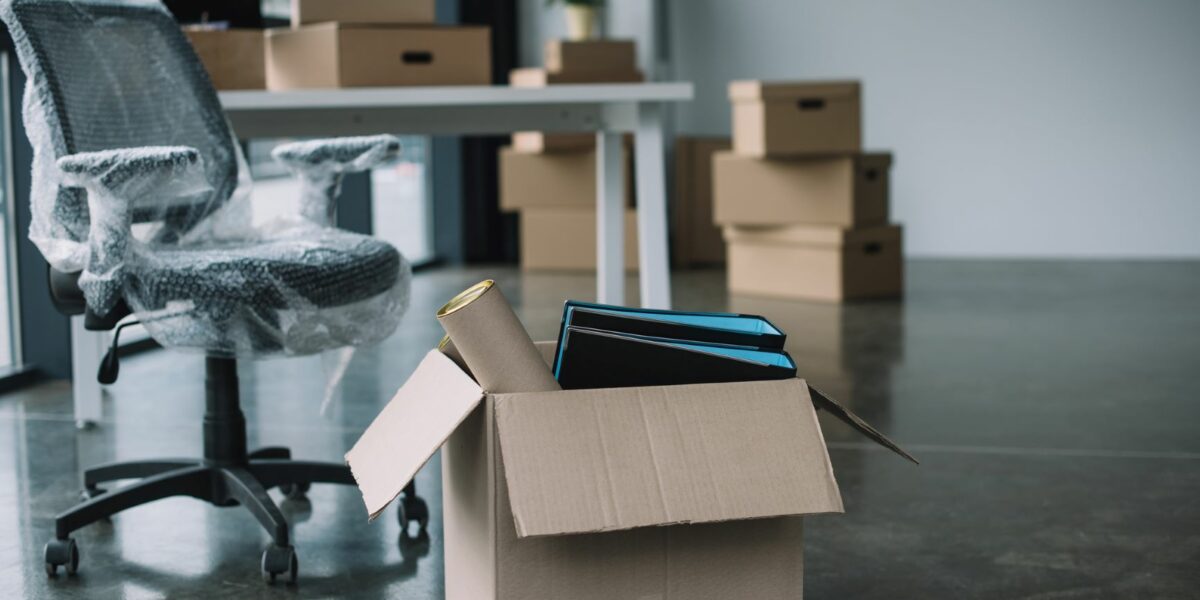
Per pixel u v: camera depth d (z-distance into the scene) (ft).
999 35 20.99
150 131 6.82
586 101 8.20
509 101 8.00
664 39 21.33
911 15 21.21
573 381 4.42
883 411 9.62
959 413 9.52
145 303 5.83
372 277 6.25
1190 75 20.51
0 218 11.16
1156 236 20.86
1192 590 5.78
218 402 6.65
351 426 9.31
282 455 7.38
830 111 15.62
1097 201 20.99
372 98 7.91
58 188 6.09
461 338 4.27
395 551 6.40
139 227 6.89
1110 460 8.09
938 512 7.01
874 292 16.14
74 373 9.36
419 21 8.75
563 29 20.65
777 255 16.37
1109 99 20.79
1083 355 11.85
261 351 6.07
